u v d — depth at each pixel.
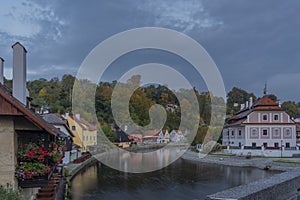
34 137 11.73
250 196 10.13
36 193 12.78
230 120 61.41
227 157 46.06
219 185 26.73
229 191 10.55
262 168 38.28
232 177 31.31
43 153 11.21
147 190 24.05
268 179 13.27
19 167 10.84
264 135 51.38
